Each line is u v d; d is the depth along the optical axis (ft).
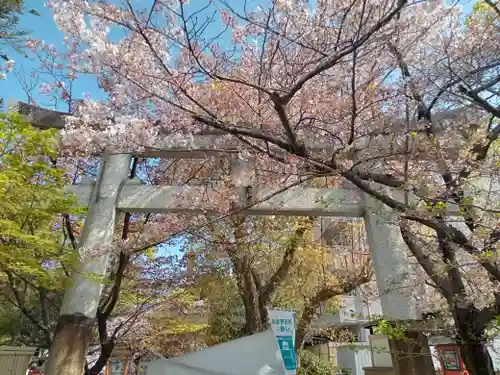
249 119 18.69
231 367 15.40
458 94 16.53
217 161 25.63
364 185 15.07
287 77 16.20
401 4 11.39
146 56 14.75
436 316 20.33
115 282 25.44
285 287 32.45
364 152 18.26
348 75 17.04
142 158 27.22
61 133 17.34
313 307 32.45
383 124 17.78
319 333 38.32
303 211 22.35
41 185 17.78
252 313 29.25
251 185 22.63
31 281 26.17
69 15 13.66
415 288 20.94
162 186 23.17
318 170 16.83
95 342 33.27
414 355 19.22
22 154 17.47
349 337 38.01
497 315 15.19
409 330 18.78
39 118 23.68
